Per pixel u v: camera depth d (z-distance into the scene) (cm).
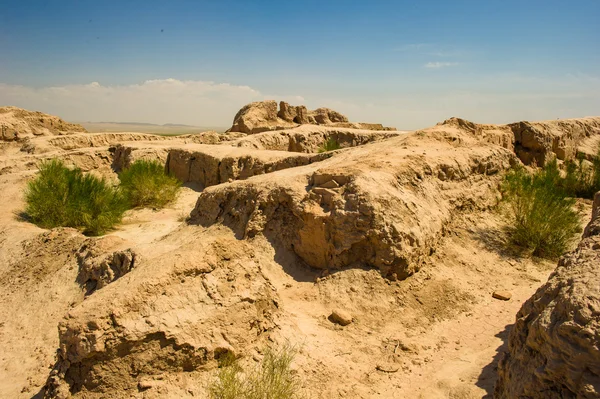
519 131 1598
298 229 848
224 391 441
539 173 1266
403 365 549
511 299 724
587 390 293
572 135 1997
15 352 669
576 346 306
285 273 820
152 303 500
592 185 1481
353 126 3100
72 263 887
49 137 2564
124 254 775
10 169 1914
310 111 3909
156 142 2469
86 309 483
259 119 3344
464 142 1241
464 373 520
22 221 1251
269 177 1008
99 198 1270
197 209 1077
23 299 827
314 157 1367
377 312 676
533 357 349
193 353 483
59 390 453
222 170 1577
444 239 881
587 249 414
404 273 735
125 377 460
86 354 454
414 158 980
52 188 1291
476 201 1034
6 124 2902
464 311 686
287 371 487
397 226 748
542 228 906
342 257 766
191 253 580
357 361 556
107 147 2319
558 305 341
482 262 849
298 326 608
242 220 946
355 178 820
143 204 1516
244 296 553
